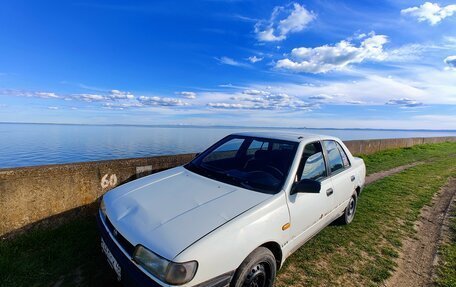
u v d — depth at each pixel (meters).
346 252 3.60
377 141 15.02
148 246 1.91
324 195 3.34
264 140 3.50
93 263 2.90
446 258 3.58
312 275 3.03
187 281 1.77
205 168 3.38
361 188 4.82
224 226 2.08
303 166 3.10
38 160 52.12
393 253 3.65
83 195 3.93
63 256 2.98
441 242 4.07
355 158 4.98
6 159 54.28
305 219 2.94
